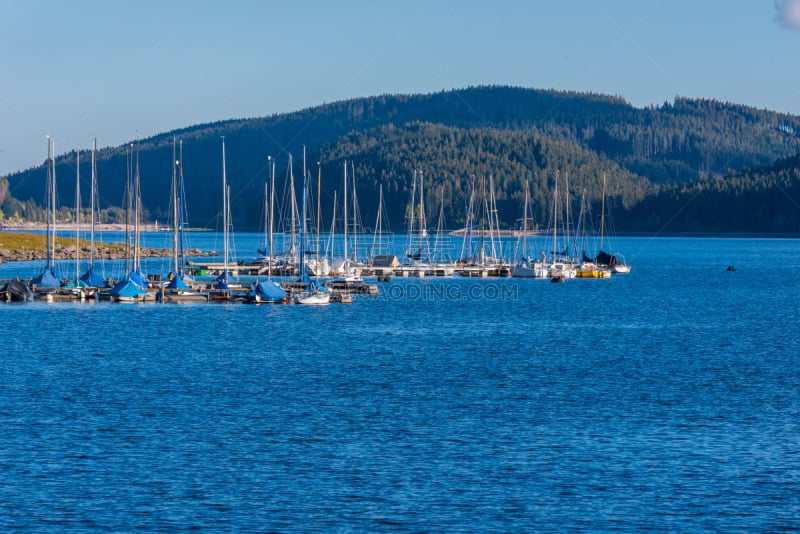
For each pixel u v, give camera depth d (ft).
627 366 498.69
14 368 482.28
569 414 382.22
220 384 440.86
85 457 318.86
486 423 367.04
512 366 497.05
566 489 292.20
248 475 302.66
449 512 273.95
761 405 399.24
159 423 363.35
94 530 260.21
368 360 515.50
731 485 295.89
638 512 274.98
